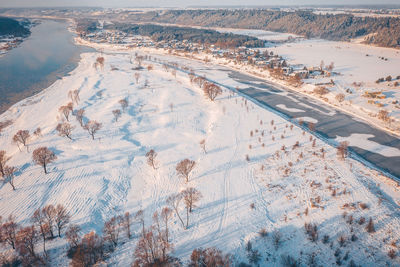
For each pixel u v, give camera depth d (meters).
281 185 91.69
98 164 106.88
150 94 185.75
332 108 166.62
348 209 79.31
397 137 129.38
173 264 63.91
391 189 89.88
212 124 140.62
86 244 66.06
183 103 169.25
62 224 71.81
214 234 73.69
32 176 98.38
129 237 72.38
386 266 62.81
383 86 191.88
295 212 79.94
